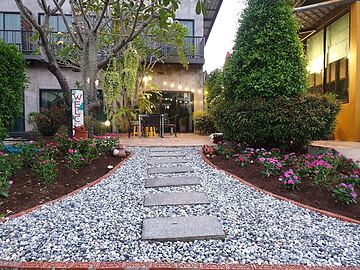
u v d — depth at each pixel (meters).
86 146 4.55
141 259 1.78
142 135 9.17
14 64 5.47
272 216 2.50
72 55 8.87
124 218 2.45
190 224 2.26
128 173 4.09
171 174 4.02
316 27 8.59
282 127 4.65
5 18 10.03
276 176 3.62
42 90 10.22
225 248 1.92
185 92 11.09
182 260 1.77
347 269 1.67
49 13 5.26
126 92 9.14
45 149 4.15
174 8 2.19
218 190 3.25
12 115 5.52
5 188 2.86
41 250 1.89
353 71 6.62
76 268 1.68
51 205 2.77
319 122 4.51
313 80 8.92
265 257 1.80
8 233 2.15
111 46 8.55
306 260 1.78
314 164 3.48
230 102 5.30
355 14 6.54
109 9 7.36
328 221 2.42
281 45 4.96
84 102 5.74
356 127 6.48
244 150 4.88
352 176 3.16
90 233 2.15
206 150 5.29
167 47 10.27
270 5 5.01
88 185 3.43
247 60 5.08
